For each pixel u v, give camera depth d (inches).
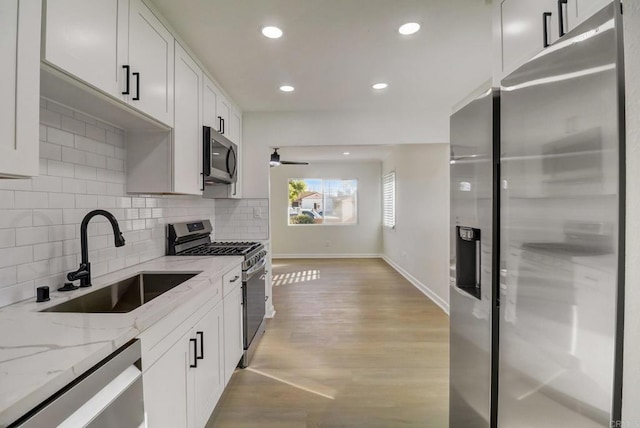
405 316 147.0
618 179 30.8
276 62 97.2
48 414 28.1
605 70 31.9
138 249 86.1
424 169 186.2
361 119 145.9
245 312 100.0
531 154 43.0
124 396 38.9
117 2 57.1
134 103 62.0
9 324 40.9
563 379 37.7
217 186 126.3
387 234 291.9
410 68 101.8
